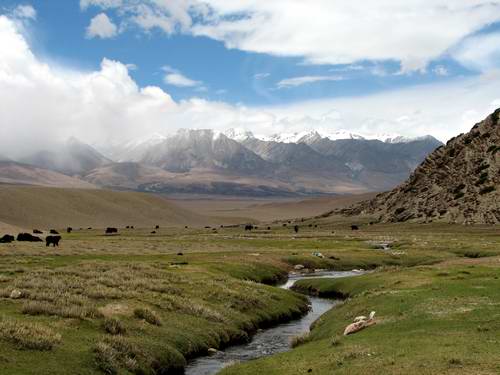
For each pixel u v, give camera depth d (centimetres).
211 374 3231
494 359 2322
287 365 2797
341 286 6731
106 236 17838
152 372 2988
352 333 3512
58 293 3897
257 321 4831
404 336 3012
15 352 2502
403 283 5331
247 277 7469
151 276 5734
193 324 4038
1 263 6388
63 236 16900
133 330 3434
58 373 2411
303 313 5597
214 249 11844
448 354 2456
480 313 3394
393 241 15325
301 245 13538
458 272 5834
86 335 3030
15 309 3378
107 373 2652
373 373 2319
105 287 4566
